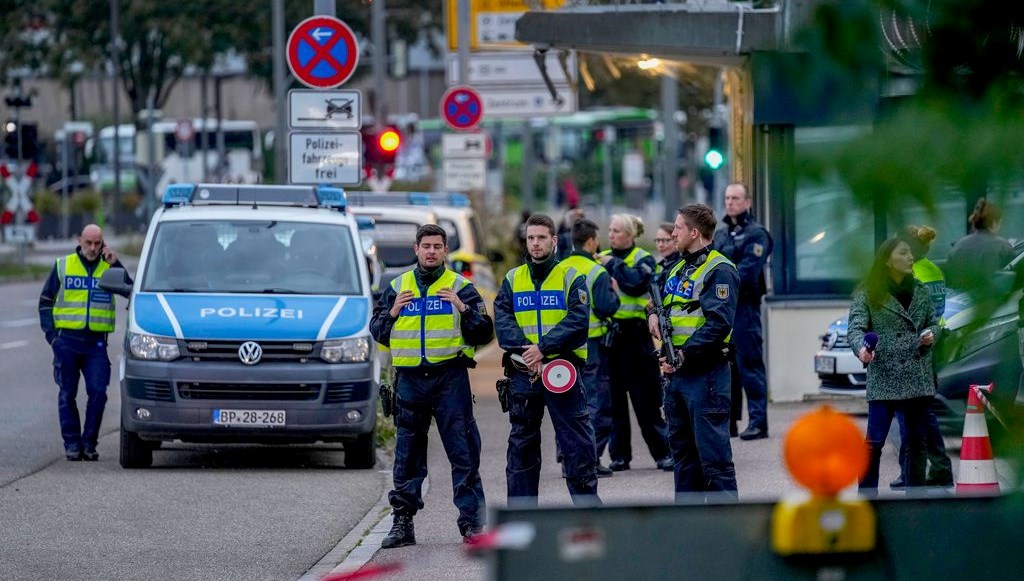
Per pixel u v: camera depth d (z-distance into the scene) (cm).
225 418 3650
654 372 3706
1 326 8012
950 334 748
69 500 3259
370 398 3728
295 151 4753
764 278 4125
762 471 3550
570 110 8350
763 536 1034
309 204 4225
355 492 3416
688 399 2648
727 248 4062
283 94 10594
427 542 2809
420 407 2752
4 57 15962
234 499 3297
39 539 2822
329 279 3953
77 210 16975
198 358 3669
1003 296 712
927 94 652
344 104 4747
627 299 3684
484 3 8300
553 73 8331
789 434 908
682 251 2675
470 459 2755
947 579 1038
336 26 4741
